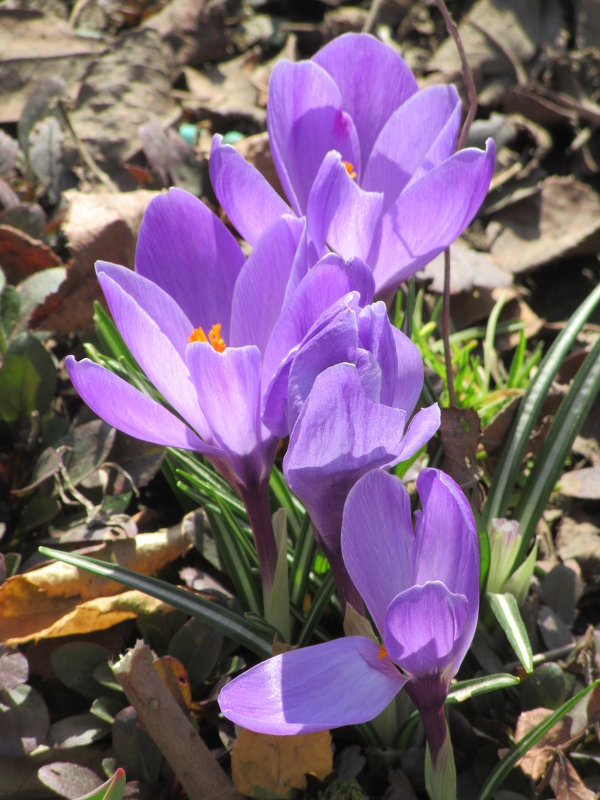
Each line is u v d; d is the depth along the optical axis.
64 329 0.55
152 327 0.39
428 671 0.39
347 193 0.41
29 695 0.46
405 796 0.44
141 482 0.50
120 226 0.56
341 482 0.39
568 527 0.53
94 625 0.47
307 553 0.45
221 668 0.47
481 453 0.53
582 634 0.50
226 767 0.45
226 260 0.43
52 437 0.51
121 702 0.46
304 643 0.45
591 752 0.46
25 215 0.58
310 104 0.44
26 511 0.50
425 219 0.42
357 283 0.39
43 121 0.66
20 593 0.47
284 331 0.39
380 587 0.39
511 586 0.47
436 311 0.59
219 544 0.46
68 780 0.44
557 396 0.54
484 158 0.41
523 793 0.45
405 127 0.44
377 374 0.38
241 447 0.41
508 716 0.47
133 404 0.39
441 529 0.38
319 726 0.38
